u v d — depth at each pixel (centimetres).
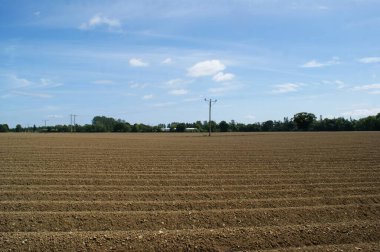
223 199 1312
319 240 898
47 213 1038
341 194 1417
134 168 2058
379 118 12769
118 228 984
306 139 5506
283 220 1069
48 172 1869
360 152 3102
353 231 940
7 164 2181
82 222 1000
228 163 2338
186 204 1208
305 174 1884
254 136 7156
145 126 14662
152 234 870
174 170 1995
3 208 1120
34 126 16575
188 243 841
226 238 870
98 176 1755
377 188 1505
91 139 5638
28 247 795
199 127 15475
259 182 1648
